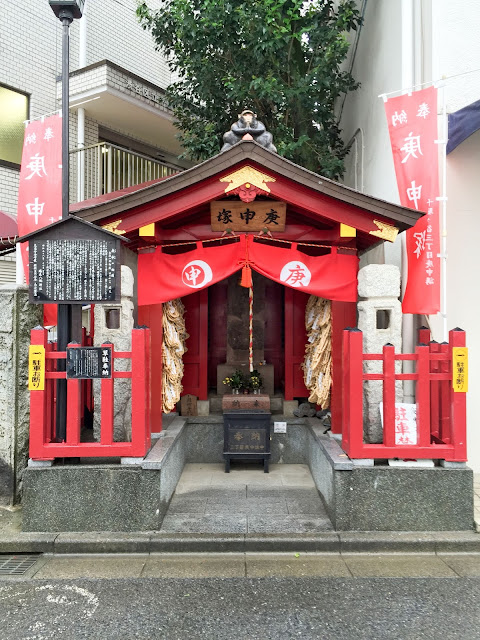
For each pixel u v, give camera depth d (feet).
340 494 16.72
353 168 36.91
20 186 25.14
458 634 11.89
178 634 11.91
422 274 20.51
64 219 17.11
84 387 23.82
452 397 16.79
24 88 39.40
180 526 17.20
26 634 11.96
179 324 24.27
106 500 16.71
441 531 16.58
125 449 16.76
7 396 19.34
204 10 31.04
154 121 43.11
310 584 14.19
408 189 20.71
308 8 32.68
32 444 16.65
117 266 17.20
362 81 33.88
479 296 22.41
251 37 29.96
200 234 21.18
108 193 33.94
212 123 35.19
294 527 17.12
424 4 23.22
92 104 39.45
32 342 16.57
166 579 14.51
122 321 18.83
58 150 24.94
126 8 46.32
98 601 13.35
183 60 33.55
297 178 18.72
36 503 16.66
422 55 23.40
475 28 22.02
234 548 16.15
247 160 18.86
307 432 24.70
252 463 24.98
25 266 25.25
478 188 22.39
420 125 20.57
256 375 25.93
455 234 22.39
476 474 22.31
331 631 12.01
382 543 16.02
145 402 17.16
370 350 18.93
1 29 37.83
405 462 16.90
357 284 20.49
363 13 33.19
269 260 20.42
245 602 13.26
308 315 25.38
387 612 12.78
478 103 19.95
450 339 16.78
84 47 41.81
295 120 35.14
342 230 19.62
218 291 28.76
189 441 25.38
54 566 15.34
